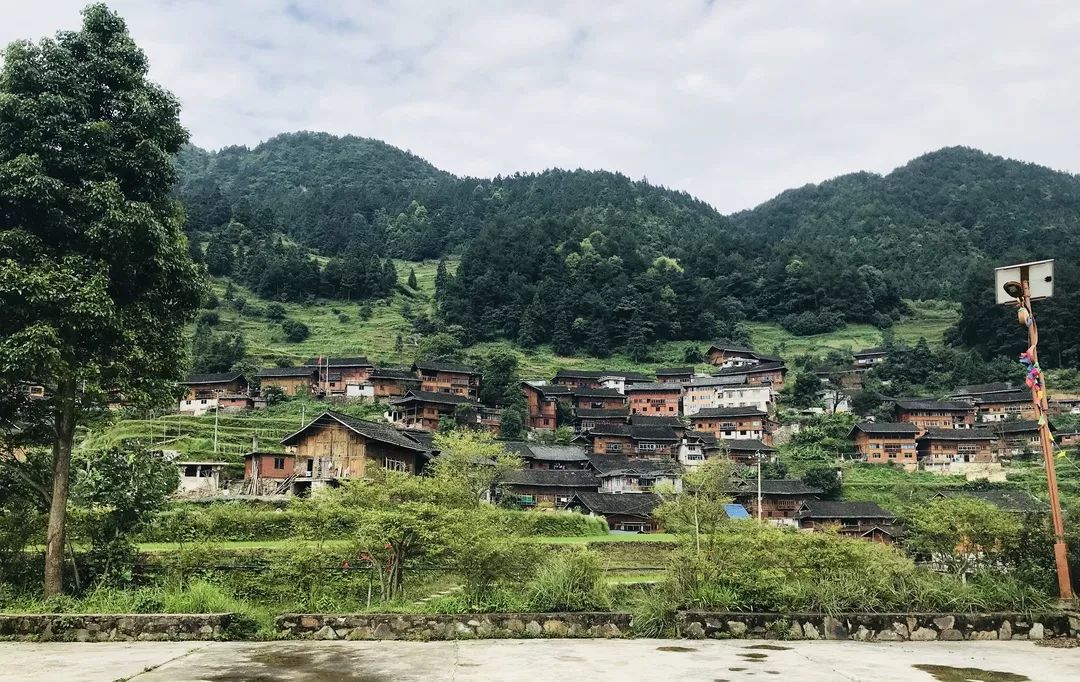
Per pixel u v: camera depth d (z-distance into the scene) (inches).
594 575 593.6
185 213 781.3
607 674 377.7
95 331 685.9
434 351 4766.2
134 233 681.0
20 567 731.4
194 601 585.6
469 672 384.8
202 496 1838.1
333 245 7303.2
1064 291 4783.5
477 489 1898.4
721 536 822.5
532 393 4188.0
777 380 4734.3
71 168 676.7
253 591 903.7
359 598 912.9
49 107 668.7
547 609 552.4
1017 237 7426.2
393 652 457.1
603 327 5664.4
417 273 7298.2
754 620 519.8
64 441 706.2
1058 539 518.0
